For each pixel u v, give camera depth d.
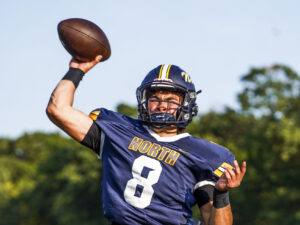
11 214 154.00
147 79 13.70
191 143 13.24
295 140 115.81
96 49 13.75
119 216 12.82
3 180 176.50
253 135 125.38
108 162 13.21
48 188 148.38
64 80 13.52
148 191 12.71
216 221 12.41
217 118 138.62
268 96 136.25
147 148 13.05
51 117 13.27
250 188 122.38
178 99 13.66
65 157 142.75
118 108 116.62
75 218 128.88
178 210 12.80
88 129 13.36
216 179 12.95
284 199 111.06
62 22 13.80
